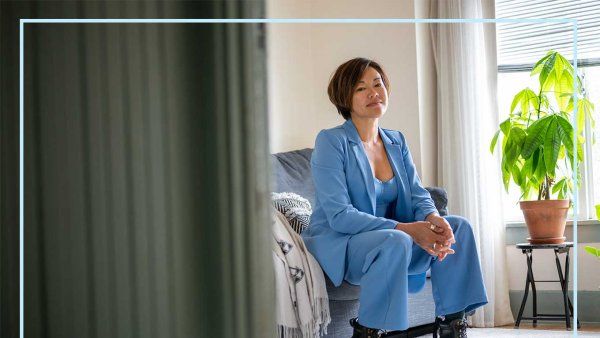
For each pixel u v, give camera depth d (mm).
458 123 4102
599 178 4121
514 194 4426
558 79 3898
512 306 4152
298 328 2277
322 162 2367
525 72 4398
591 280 3965
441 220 2221
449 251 2186
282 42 4102
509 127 3873
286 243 2344
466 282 2307
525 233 4168
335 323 2492
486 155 4152
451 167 4121
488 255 4023
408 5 4145
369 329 2176
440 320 2342
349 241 2268
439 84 4180
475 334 3602
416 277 2400
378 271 2129
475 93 4113
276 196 2818
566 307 3701
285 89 4105
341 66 2479
